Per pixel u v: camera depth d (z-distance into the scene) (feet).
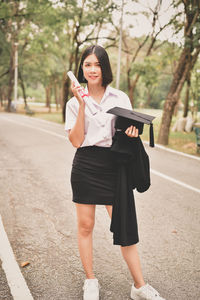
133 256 7.96
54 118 84.69
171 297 8.44
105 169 7.47
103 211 14.58
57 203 15.51
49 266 9.73
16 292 8.39
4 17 52.49
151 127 6.96
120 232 7.48
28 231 12.19
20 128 51.70
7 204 15.16
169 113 40.75
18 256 10.28
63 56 94.89
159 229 12.88
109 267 9.80
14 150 30.01
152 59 51.85
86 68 7.50
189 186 19.81
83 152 7.56
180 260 10.41
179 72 39.88
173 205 15.99
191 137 50.01
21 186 18.22
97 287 8.20
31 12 53.06
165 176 22.36
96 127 7.29
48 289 8.59
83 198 7.67
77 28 64.34
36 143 34.86
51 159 26.23
